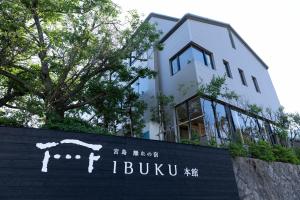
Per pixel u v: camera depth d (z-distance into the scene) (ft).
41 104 29.01
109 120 39.34
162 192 19.90
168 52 46.85
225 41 50.90
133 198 18.61
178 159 22.27
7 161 16.30
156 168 20.80
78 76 31.89
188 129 38.09
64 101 32.48
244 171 27.25
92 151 19.12
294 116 45.68
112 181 18.56
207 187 22.20
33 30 32.96
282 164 32.40
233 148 29.19
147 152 21.17
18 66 32.48
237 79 47.37
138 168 20.07
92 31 31.45
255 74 55.57
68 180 17.30
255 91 50.98
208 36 46.57
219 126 36.73
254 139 38.29
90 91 36.09
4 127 17.33
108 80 37.60
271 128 45.24
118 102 38.81
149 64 48.29
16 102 33.99
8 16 28.27
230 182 23.75
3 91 37.17
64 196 16.66
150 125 42.27
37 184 16.37
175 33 46.52
